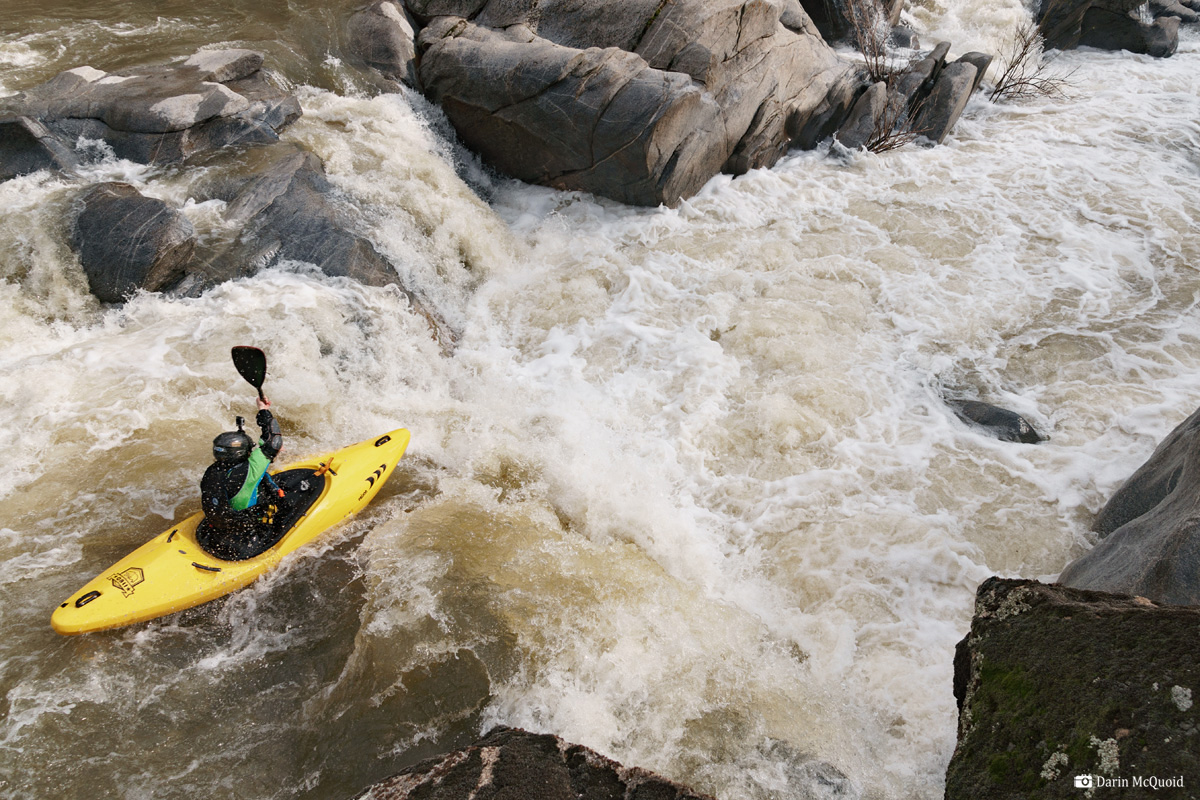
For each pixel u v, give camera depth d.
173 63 9.08
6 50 9.62
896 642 5.08
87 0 11.22
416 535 5.47
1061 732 2.89
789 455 6.57
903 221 9.66
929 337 7.82
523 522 5.75
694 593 5.39
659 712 4.47
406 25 10.54
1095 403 6.87
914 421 6.86
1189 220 9.57
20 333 6.66
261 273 7.44
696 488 6.34
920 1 15.33
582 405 7.09
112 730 4.10
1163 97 13.05
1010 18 14.73
